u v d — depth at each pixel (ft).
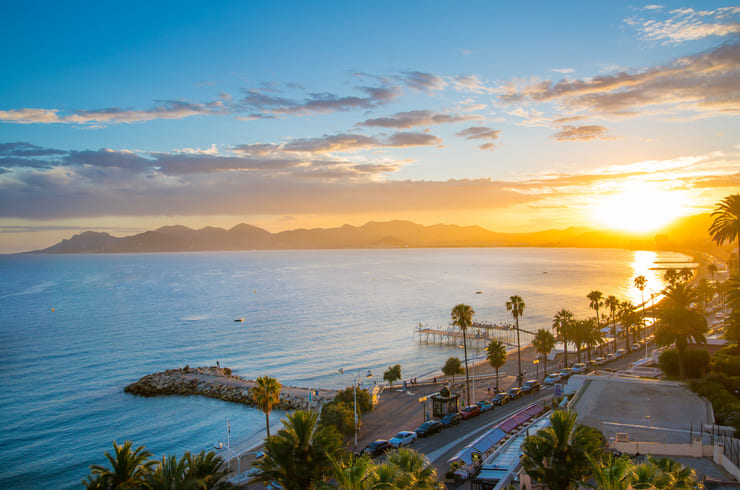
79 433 265.75
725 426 149.07
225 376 380.17
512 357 431.02
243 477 185.06
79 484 205.57
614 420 159.84
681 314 220.23
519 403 257.34
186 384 354.54
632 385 202.69
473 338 532.32
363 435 223.51
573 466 92.63
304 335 570.87
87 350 490.90
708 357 218.59
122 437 260.01
